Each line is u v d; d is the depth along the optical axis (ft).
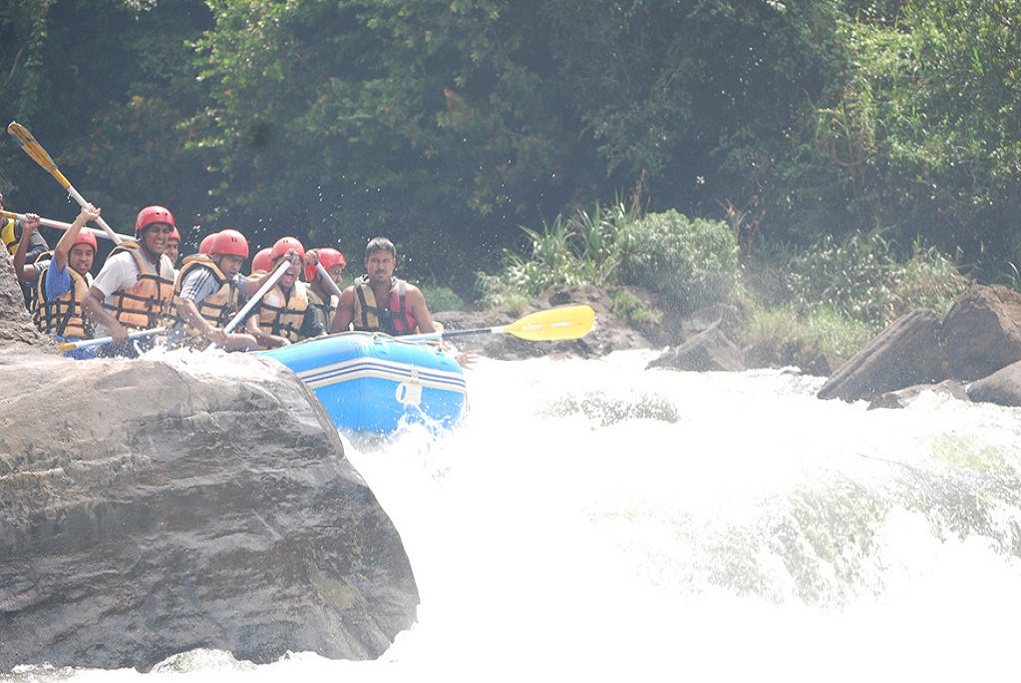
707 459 86.43
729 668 61.87
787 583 70.28
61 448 54.90
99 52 316.60
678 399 125.70
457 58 283.18
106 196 304.91
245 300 110.01
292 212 306.35
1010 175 230.68
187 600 55.31
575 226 261.44
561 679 58.44
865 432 98.63
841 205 248.93
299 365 87.56
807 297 217.56
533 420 106.32
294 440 60.23
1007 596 74.59
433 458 84.84
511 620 63.62
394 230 290.97
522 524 73.31
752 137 260.62
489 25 274.98
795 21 254.06
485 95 285.02
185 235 311.88
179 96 310.86
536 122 280.31
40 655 51.93
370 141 273.33
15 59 302.04
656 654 62.28
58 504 53.83
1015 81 231.50
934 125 242.37
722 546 70.85
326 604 58.44
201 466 57.36
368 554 60.95
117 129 306.96
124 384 57.62
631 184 277.44
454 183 281.95
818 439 94.94
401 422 89.04
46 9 298.35
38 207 309.83
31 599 52.49
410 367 90.02
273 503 58.54
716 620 66.28
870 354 133.28
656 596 67.36
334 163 280.31
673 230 220.23
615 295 209.15
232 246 111.45
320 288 121.70
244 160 293.02
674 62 265.13
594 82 272.92
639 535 71.82
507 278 233.35
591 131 282.15
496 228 290.15
